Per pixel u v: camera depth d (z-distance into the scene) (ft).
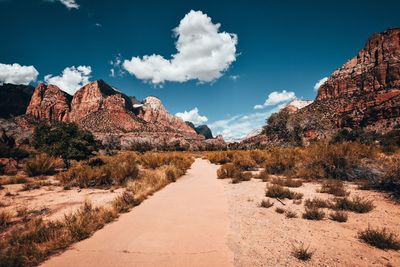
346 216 20.59
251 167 64.75
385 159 44.39
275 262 13.61
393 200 26.76
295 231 18.48
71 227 18.06
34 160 64.34
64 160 68.80
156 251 15.17
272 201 28.50
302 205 26.16
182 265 13.34
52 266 13.53
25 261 13.84
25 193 38.81
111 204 26.32
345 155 42.86
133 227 19.81
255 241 16.62
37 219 22.80
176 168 59.88
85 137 75.97
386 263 13.52
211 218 22.08
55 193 38.58
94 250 15.51
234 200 29.58
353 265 13.29
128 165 50.75
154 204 28.07
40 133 102.01
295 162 52.01
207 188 38.91
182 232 18.47
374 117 350.64
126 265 13.43
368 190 32.07
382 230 17.33
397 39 585.63
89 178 44.86
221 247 15.65
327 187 33.65
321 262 13.60
